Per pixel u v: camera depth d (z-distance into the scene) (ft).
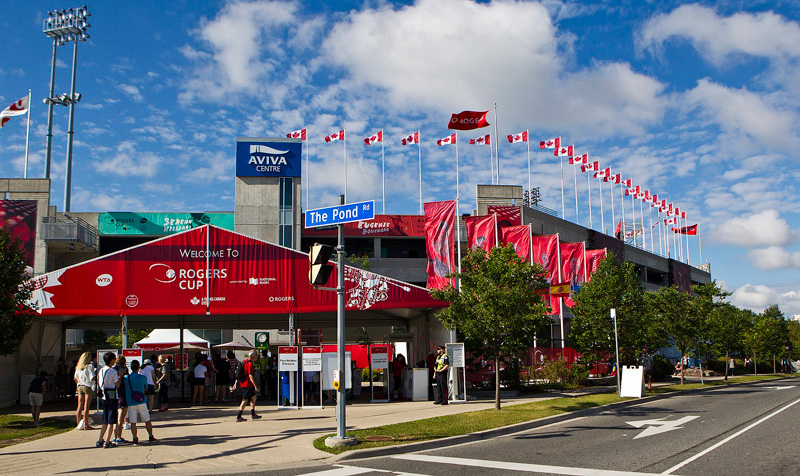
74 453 39.99
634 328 92.27
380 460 37.63
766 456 36.22
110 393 42.83
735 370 188.34
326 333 143.13
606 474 31.65
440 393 69.56
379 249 184.55
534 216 174.29
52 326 87.71
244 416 60.59
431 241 98.68
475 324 61.16
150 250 72.59
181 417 60.54
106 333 159.94
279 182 175.73
